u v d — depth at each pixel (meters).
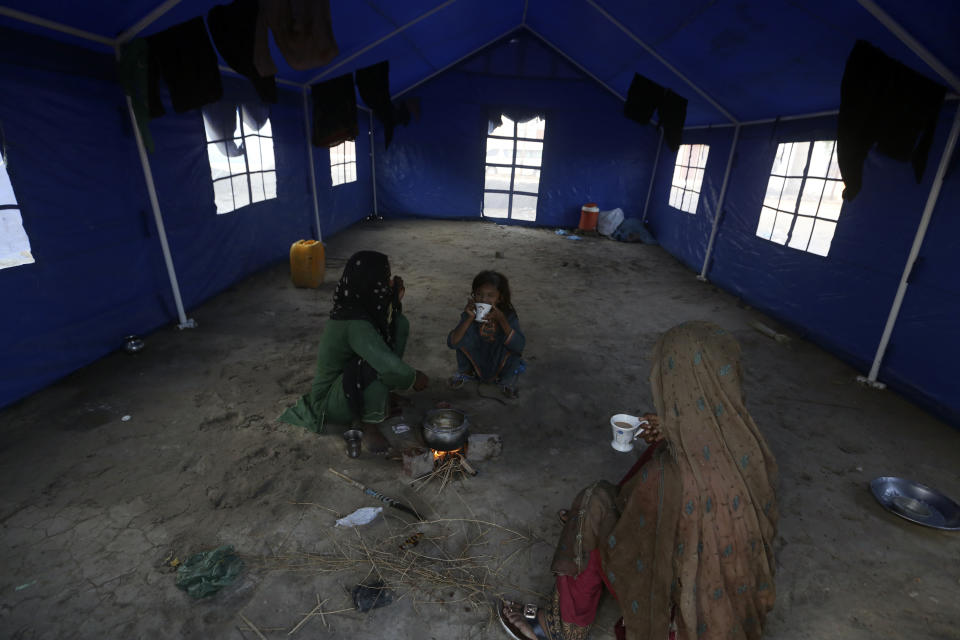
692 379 1.51
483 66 11.64
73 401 3.85
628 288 7.84
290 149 8.31
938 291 4.20
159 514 2.76
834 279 5.51
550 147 12.22
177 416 3.71
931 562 2.68
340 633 2.14
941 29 3.28
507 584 2.42
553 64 11.55
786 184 6.53
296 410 3.69
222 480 3.06
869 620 2.32
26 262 3.78
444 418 3.35
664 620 1.58
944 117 4.16
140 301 5.01
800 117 6.26
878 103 3.81
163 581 2.35
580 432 3.79
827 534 2.86
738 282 7.56
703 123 9.23
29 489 2.90
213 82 3.80
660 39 6.41
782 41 4.77
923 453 3.70
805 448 3.71
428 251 9.53
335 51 3.01
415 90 11.84
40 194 3.84
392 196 12.87
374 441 3.39
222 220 6.46
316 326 5.59
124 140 4.67
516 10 9.48
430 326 5.69
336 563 2.49
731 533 1.52
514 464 3.35
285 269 7.84
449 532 2.73
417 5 6.41
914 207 4.48
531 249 10.20
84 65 4.16
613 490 1.88
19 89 3.61
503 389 4.27
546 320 6.19
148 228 5.03
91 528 2.64
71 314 4.21
